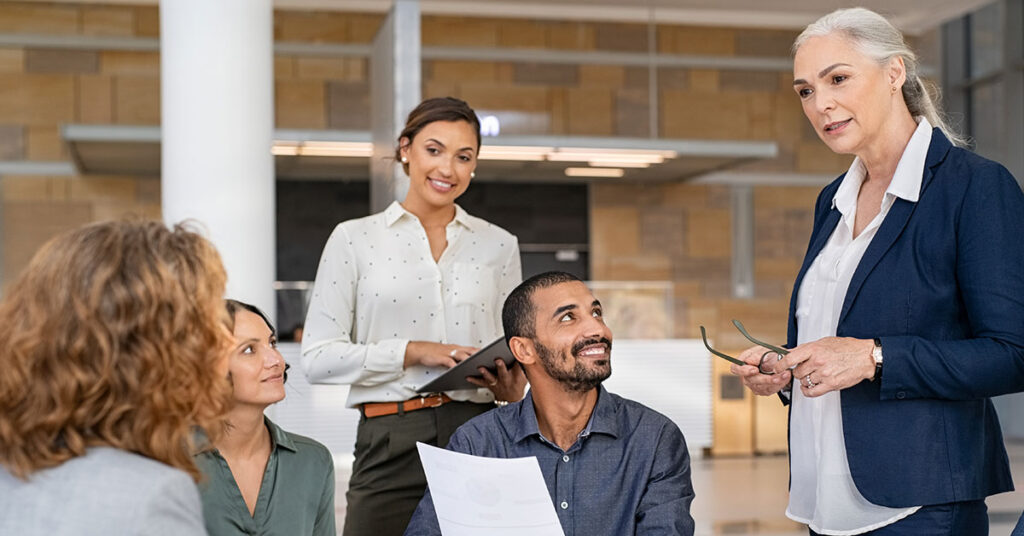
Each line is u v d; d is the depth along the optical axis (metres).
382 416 2.70
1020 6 9.34
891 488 1.93
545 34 9.80
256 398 2.04
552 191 9.95
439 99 2.73
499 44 9.73
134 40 9.17
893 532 1.96
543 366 2.13
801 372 1.91
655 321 8.05
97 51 9.16
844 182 2.12
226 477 2.05
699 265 10.17
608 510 2.15
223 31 3.94
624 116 9.92
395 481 2.69
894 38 1.97
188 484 1.21
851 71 1.95
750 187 10.26
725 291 10.20
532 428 2.17
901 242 1.96
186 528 1.19
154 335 1.21
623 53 9.93
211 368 1.29
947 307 1.92
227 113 3.94
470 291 2.77
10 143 9.05
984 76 9.66
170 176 3.96
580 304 2.13
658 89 10.02
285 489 2.13
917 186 1.95
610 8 9.74
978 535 1.98
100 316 1.19
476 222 2.86
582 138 7.84
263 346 2.07
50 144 9.11
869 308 1.97
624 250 10.05
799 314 2.16
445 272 2.77
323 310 2.73
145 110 9.20
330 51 9.44
